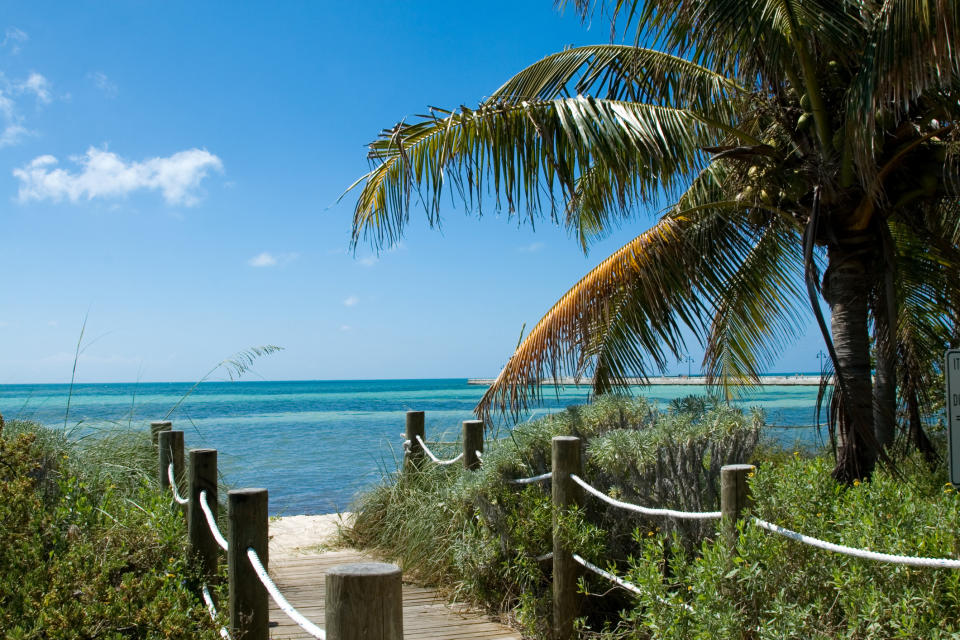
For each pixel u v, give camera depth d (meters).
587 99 6.02
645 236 6.57
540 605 4.67
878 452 5.28
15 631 3.25
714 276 6.81
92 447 6.97
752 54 5.55
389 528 6.94
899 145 5.60
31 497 4.49
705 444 4.53
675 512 3.47
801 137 5.83
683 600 3.18
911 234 6.91
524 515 5.02
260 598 3.76
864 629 2.66
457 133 6.05
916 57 4.50
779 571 2.97
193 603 4.12
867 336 5.76
